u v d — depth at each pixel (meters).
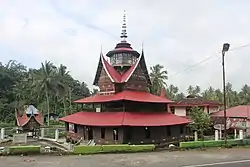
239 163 22.70
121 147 29.19
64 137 48.53
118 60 45.94
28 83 89.94
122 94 39.06
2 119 80.19
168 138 38.84
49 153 26.83
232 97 91.50
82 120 39.59
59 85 72.50
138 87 42.34
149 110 40.53
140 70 42.97
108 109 40.47
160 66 75.62
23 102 85.38
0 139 43.41
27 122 52.94
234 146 34.50
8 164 21.42
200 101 59.12
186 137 42.31
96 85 45.28
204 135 49.09
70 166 20.95
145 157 25.58
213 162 23.09
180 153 28.44
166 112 42.19
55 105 86.94
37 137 48.81
